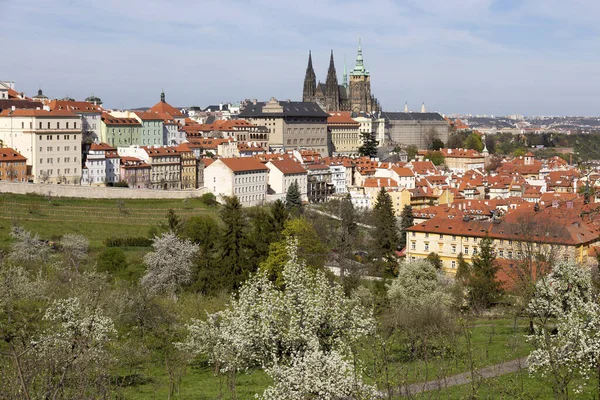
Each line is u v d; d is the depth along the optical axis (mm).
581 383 72125
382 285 163625
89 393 61062
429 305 109312
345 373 61188
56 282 126812
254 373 94688
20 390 52625
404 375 70562
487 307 138000
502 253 185500
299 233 190125
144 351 99062
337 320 72188
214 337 93438
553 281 102062
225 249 171625
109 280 168125
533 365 73812
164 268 154500
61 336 75125
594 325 70500
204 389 87125
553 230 173000
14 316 73750
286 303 71500
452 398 72875
